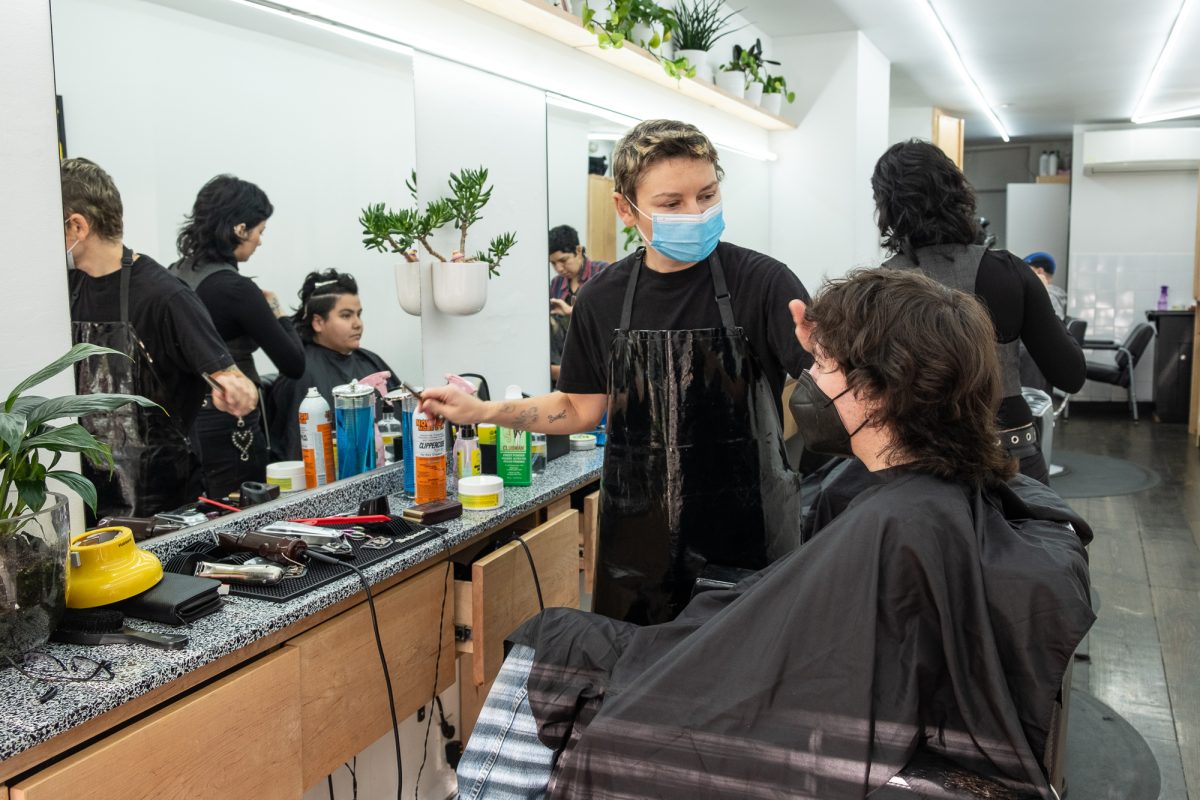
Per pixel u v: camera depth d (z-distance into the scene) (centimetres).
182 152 160
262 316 179
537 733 123
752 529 172
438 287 225
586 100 286
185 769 114
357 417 203
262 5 173
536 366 277
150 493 157
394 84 208
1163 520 455
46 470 117
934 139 680
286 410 185
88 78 143
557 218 280
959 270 205
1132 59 566
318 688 137
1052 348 211
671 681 104
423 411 182
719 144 415
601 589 178
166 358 158
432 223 221
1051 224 910
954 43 524
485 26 232
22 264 135
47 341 139
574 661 124
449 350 234
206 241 165
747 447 170
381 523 172
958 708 96
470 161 237
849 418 112
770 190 514
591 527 228
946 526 99
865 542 99
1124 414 806
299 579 145
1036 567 98
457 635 175
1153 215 838
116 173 148
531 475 212
